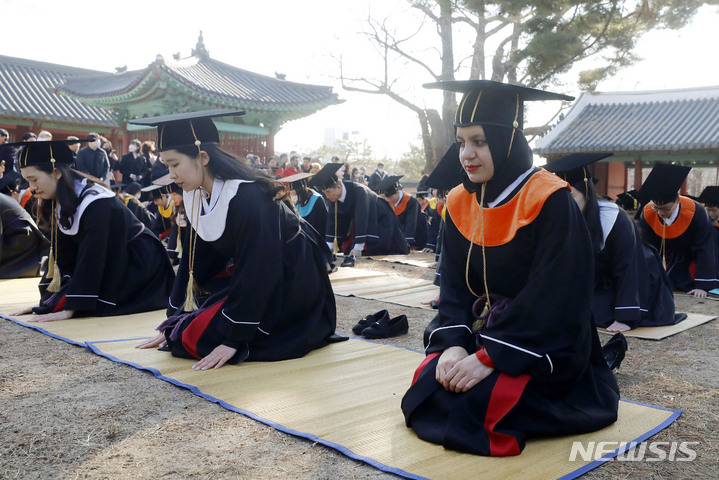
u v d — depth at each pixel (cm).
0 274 788
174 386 370
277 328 436
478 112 293
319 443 288
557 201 288
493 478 252
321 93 2509
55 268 541
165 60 2183
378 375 394
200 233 413
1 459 270
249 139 2364
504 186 300
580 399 307
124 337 482
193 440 291
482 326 311
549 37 1500
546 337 286
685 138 2328
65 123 2656
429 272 941
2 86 2647
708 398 368
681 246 768
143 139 2389
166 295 596
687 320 600
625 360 457
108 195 546
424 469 260
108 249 554
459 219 318
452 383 289
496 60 2606
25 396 349
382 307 663
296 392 358
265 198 411
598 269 565
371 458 271
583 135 2577
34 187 516
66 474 256
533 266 291
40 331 501
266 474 257
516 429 285
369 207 1068
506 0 1520
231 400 342
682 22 1567
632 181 3200
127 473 257
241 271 402
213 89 2178
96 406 334
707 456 283
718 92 2512
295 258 444
